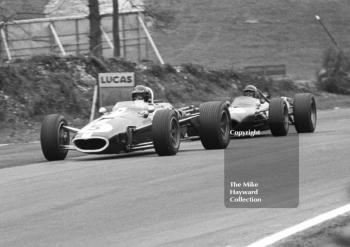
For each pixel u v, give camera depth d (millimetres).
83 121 96375
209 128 52781
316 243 23312
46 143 51344
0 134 84875
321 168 40625
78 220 29391
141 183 38000
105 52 148125
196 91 128250
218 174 39906
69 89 101438
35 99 95750
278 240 23812
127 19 144125
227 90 137000
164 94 119562
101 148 48594
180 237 25500
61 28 147250
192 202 32125
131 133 50094
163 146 49625
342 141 56031
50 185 39031
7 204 33938
